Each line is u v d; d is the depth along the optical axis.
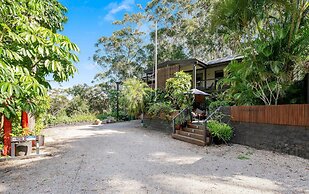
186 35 23.66
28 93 3.33
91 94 24.92
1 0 3.26
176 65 14.46
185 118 9.01
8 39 3.58
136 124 14.50
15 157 5.28
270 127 5.77
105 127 13.40
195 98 12.39
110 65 28.67
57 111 18.23
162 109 10.62
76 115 18.91
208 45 22.77
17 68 3.20
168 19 24.33
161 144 7.32
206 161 5.01
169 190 3.31
